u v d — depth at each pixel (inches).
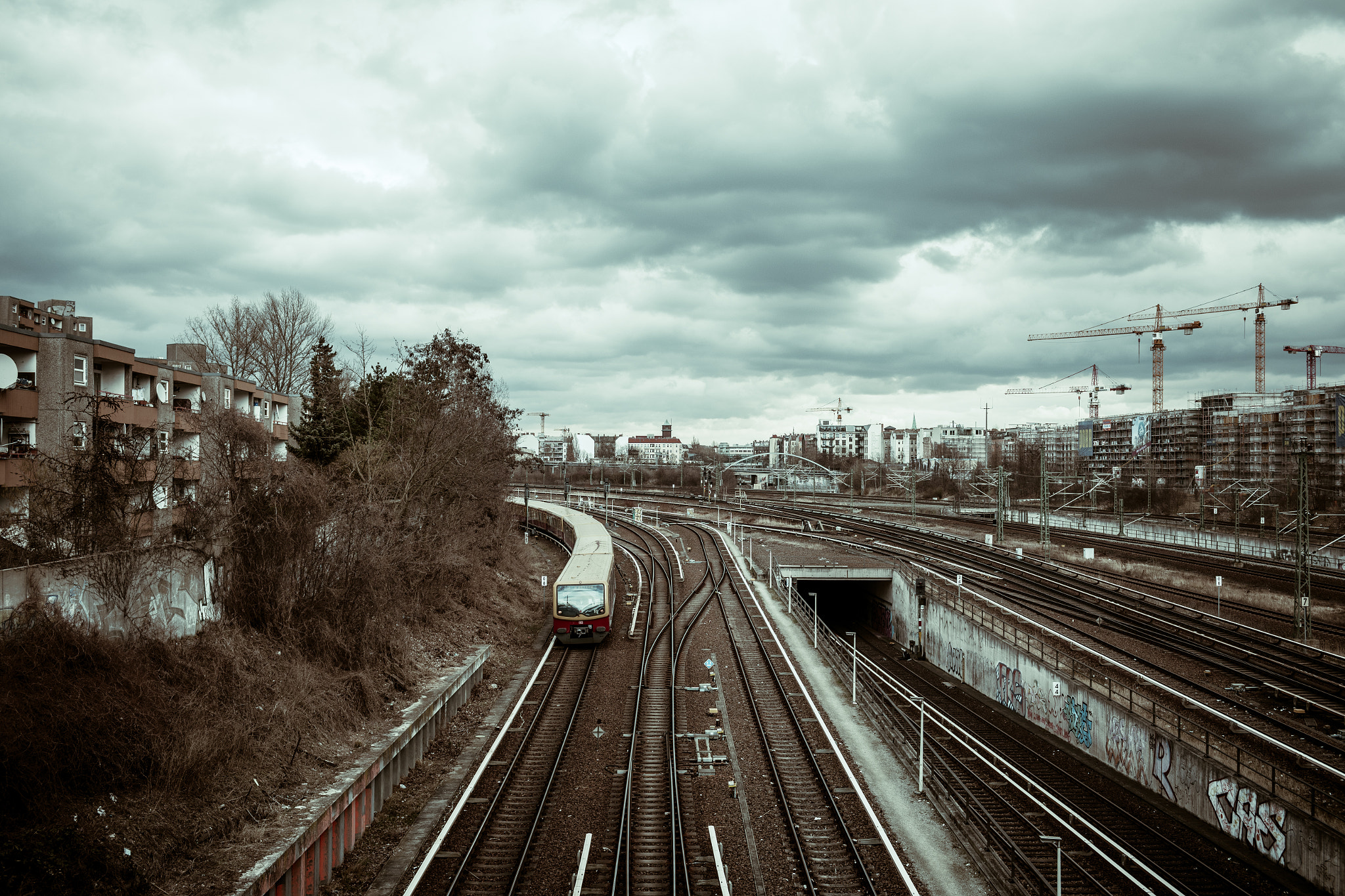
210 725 689.6
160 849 558.9
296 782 688.4
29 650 603.8
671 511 4040.4
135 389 1380.4
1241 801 807.1
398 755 811.4
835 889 622.5
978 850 668.1
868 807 742.5
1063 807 898.1
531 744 916.0
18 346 1135.0
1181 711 1058.1
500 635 1403.8
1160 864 757.9
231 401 1648.6
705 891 613.6
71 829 513.7
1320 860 705.6
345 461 1731.1
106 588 717.9
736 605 1764.3
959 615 1581.0
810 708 1062.4
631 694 1115.3
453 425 1717.5
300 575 991.0
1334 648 1403.8
